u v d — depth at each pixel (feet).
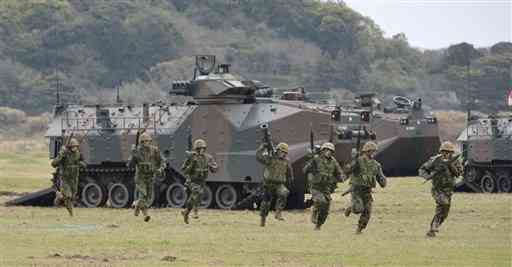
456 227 331.36
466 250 263.49
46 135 473.26
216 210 419.54
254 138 422.82
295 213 403.34
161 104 454.40
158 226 330.13
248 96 438.40
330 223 347.36
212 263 238.27
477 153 577.43
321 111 433.89
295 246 270.46
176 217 371.15
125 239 285.64
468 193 565.94
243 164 424.05
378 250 262.67
